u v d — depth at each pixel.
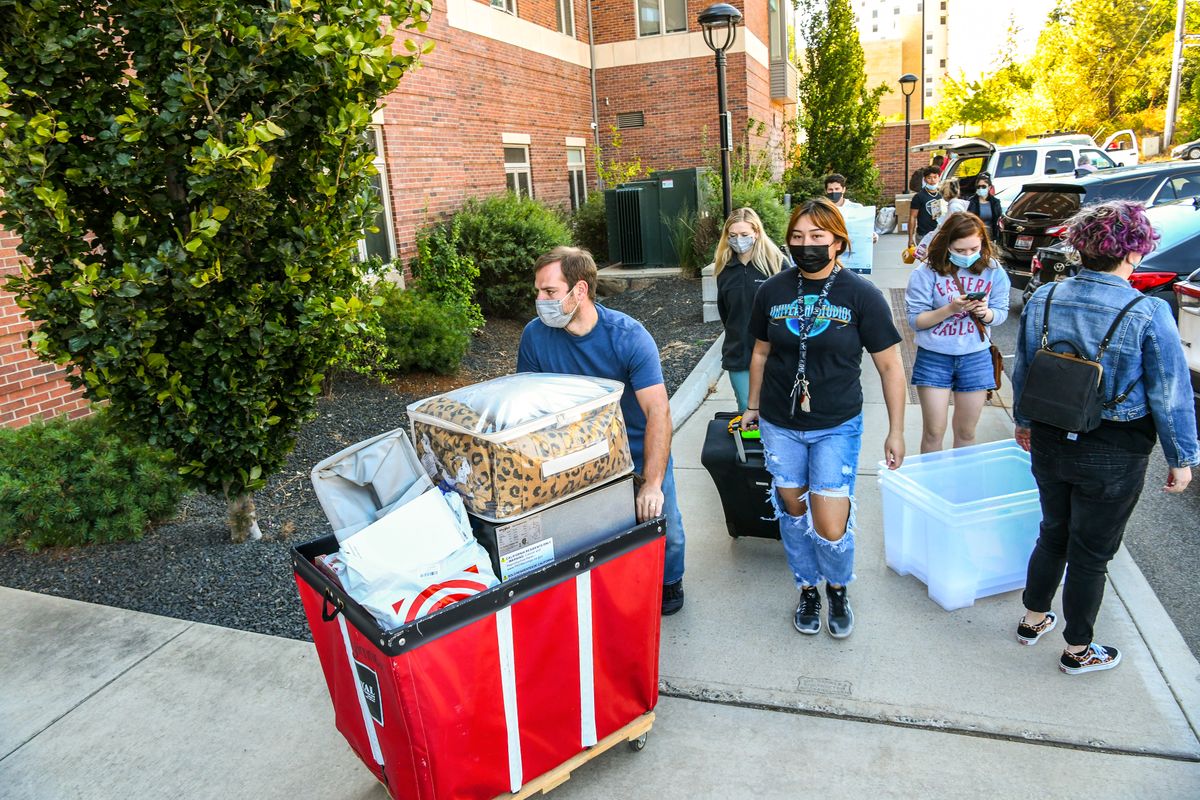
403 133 10.92
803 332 3.19
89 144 3.49
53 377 6.29
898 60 63.56
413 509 2.34
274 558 4.39
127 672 3.48
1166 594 3.81
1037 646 3.33
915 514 3.82
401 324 8.00
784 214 14.02
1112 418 2.81
